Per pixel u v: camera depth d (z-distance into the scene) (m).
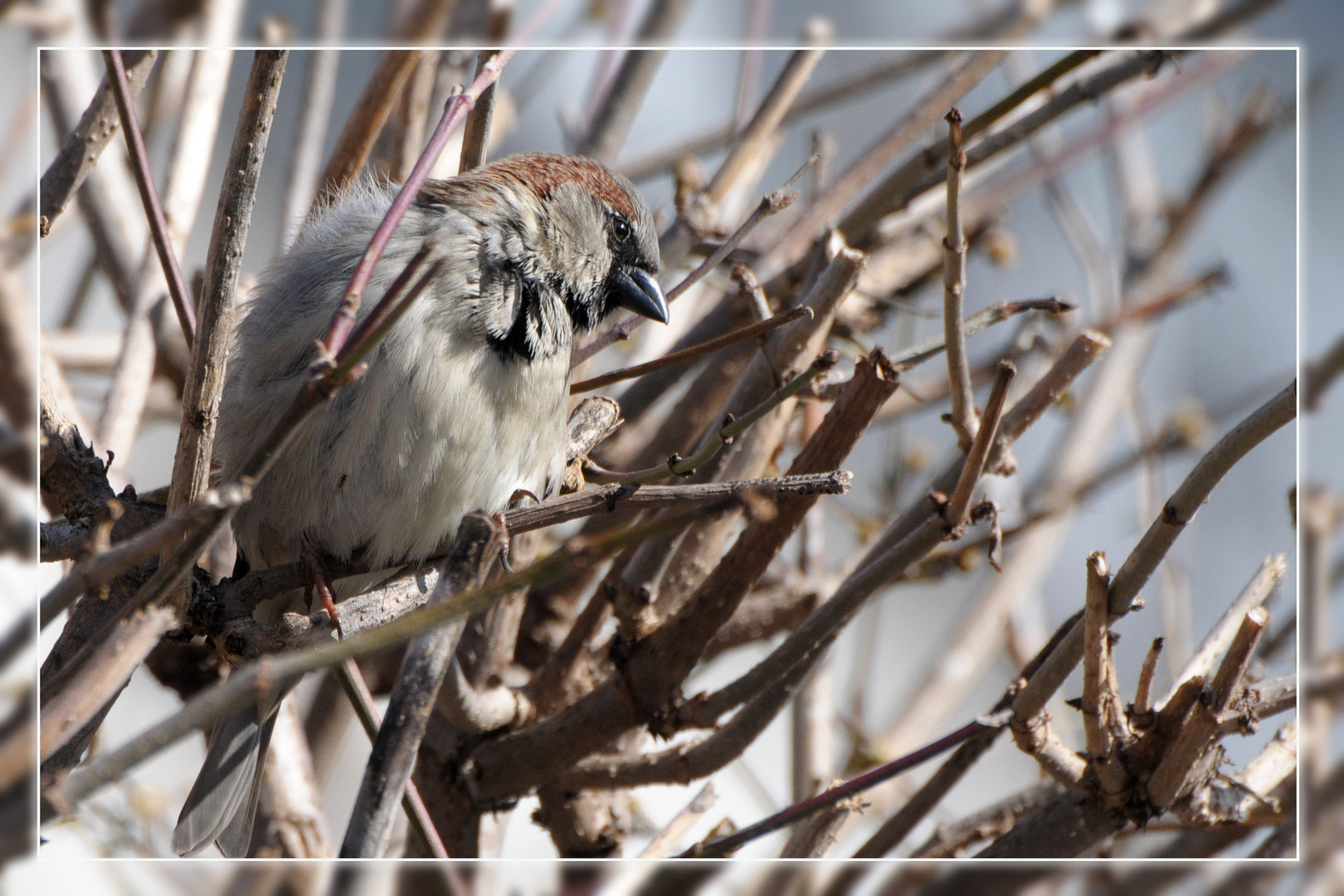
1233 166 8.59
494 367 5.77
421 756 5.91
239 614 4.95
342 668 4.06
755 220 5.53
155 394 7.39
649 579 5.60
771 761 8.66
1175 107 9.60
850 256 5.52
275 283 5.85
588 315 6.77
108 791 5.86
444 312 5.68
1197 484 4.23
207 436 3.81
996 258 8.30
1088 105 6.02
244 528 5.91
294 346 5.59
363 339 2.99
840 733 8.00
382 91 5.93
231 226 3.67
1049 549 7.61
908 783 7.01
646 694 5.45
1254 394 8.41
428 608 2.96
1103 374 8.03
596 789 5.76
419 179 3.49
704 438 5.96
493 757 5.77
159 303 5.91
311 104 6.70
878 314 7.86
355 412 5.50
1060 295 8.25
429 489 5.66
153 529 3.01
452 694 5.49
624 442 7.36
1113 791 4.59
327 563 5.71
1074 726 7.56
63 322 7.20
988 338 9.30
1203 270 9.07
